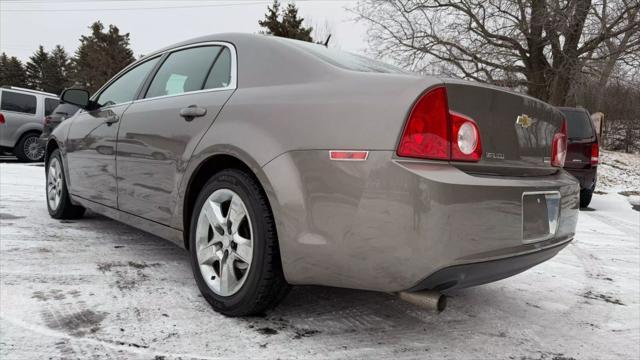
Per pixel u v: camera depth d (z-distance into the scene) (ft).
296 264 6.55
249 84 7.85
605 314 9.03
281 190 6.57
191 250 8.10
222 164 8.11
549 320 8.54
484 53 54.44
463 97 6.24
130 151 9.83
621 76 49.62
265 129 7.00
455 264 5.76
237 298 7.18
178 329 6.93
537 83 53.93
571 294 10.19
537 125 7.47
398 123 5.93
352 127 6.19
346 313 7.98
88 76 161.17
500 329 7.94
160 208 8.96
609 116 62.95
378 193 5.89
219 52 8.92
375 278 6.07
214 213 7.66
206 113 8.07
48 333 6.59
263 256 6.89
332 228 6.22
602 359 7.06
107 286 8.54
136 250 11.00
